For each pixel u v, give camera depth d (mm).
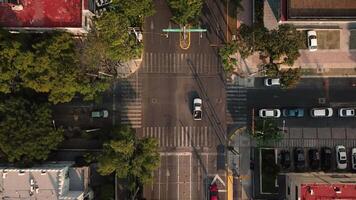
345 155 114875
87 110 116250
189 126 116125
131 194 111000
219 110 116000
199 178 116312
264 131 110750
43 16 102750
